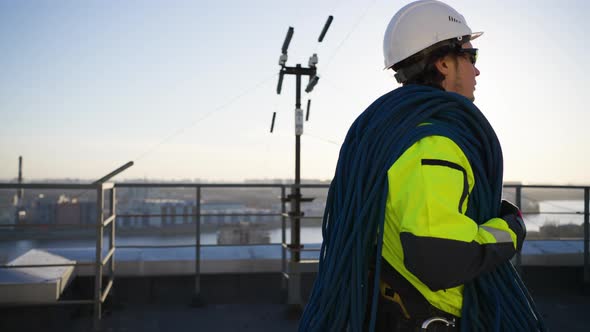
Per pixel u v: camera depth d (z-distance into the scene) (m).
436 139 0.90
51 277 3.17
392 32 1.12
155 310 3.63
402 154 0.90
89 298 3.74
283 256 3.89
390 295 1.00
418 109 0.95
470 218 0.92
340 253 0.99
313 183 3.51
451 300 0.95
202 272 3.92
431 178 0.84
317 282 1.10
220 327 3.24
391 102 1.00
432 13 1.08
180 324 3.30
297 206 3.50
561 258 4.31
